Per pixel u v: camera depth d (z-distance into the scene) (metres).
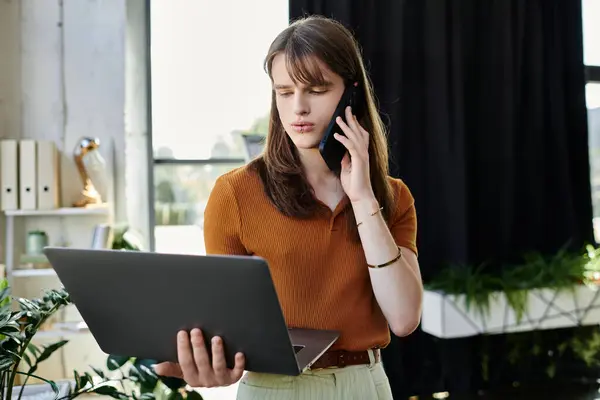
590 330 3.67
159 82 3.30
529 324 3.21
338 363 1.02
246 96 3.37
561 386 3.56
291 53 0.97
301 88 0.99
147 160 3.23
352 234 1.03
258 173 1.06
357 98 1.04
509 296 3.17
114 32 2.96
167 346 0.87
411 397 3.40
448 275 3.31
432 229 3.44
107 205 2.84
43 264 2.80
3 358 1.28
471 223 3.49
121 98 2.97
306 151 1.04
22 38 2.89
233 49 3.35
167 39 3.29
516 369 3.59
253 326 0.79
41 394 1.77
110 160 2.96
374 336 1.06
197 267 0.75
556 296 3.24
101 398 2.70
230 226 1.05
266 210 1.04
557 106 3.63
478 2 3.47
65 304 1.38
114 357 2.16
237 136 3.38
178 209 3.34
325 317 1.03
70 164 2.93
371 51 3.29
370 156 1.10
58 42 2.92
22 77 2.89
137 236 3.11
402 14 3.32
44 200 2.74
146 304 0.82
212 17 3.33
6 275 2.71
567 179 3.63
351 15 3.23
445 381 3.47
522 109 3.60
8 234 2.78
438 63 3.38
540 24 3.57
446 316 3.11
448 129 3.40
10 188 2.72
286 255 1.03
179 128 3.33
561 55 3.63
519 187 3.61
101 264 0.80
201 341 0.83
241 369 0.84
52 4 2.91
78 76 2.94
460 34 3.40
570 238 3.64
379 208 1.01
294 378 1.00
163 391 2.50
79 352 2.92
